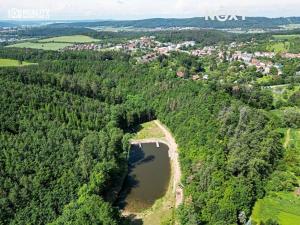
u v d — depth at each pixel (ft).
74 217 374.84
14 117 514.27
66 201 417.28
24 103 558.15
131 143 650.84
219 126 565.12
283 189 429.38
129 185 503.61
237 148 480.23
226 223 364.58
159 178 521.65
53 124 532.32
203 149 508.12
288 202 405.18
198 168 467.52
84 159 473.26
